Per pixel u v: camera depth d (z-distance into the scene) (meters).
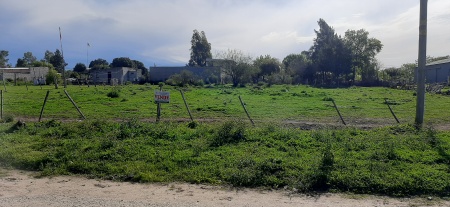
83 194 6.79
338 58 65.19
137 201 6.34
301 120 16.64
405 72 67.50
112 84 62.22
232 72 57.94
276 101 26.91
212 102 25.81
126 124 11.96
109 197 6.59
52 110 20.80
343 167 8.03
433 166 8.08
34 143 10.54
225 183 7.62
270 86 53.66
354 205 6.23
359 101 27.17
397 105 24.31
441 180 7.16
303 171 7.86
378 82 57.97
